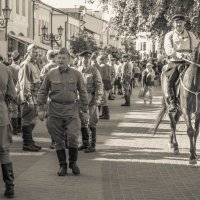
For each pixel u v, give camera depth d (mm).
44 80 10133
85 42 51000
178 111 12734
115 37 28766
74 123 10070
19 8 46062
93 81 12914
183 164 11320
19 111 16406
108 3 27906
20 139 15109
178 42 12172
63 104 10031
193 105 11461
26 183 9430
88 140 13141
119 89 38219
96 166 11047
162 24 26234
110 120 20688
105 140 14914
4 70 8516
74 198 8383
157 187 9156
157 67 56250
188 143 14516
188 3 23656
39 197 8445
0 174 10078
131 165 11172
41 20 55406
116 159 11906
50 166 11023
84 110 10328
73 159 10188
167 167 10969
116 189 8992
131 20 26594
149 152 12859
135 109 26297
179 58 12031
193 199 8352
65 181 9609
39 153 12695
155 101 32531
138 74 50594
